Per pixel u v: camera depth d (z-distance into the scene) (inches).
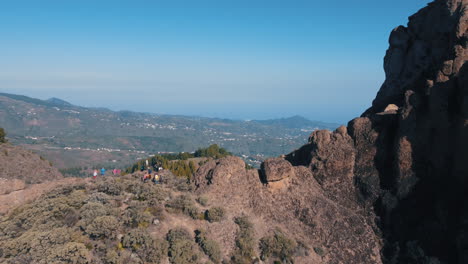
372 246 1467.8
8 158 2347.4
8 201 1477.6
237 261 1286.9
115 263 1101.1
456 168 1396.4
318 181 1800.0
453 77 1536.7
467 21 1685.5
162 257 1195.3
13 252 1101.1
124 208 1421.0
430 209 1441.9
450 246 1291.8
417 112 1611.7
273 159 1737.2
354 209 1636.3
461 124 1381.6
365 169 1731.1
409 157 1572.3
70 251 1079.6
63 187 1556.3
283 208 1604.3
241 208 1555.1
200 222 1424.7
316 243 1482.5
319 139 1936.5
